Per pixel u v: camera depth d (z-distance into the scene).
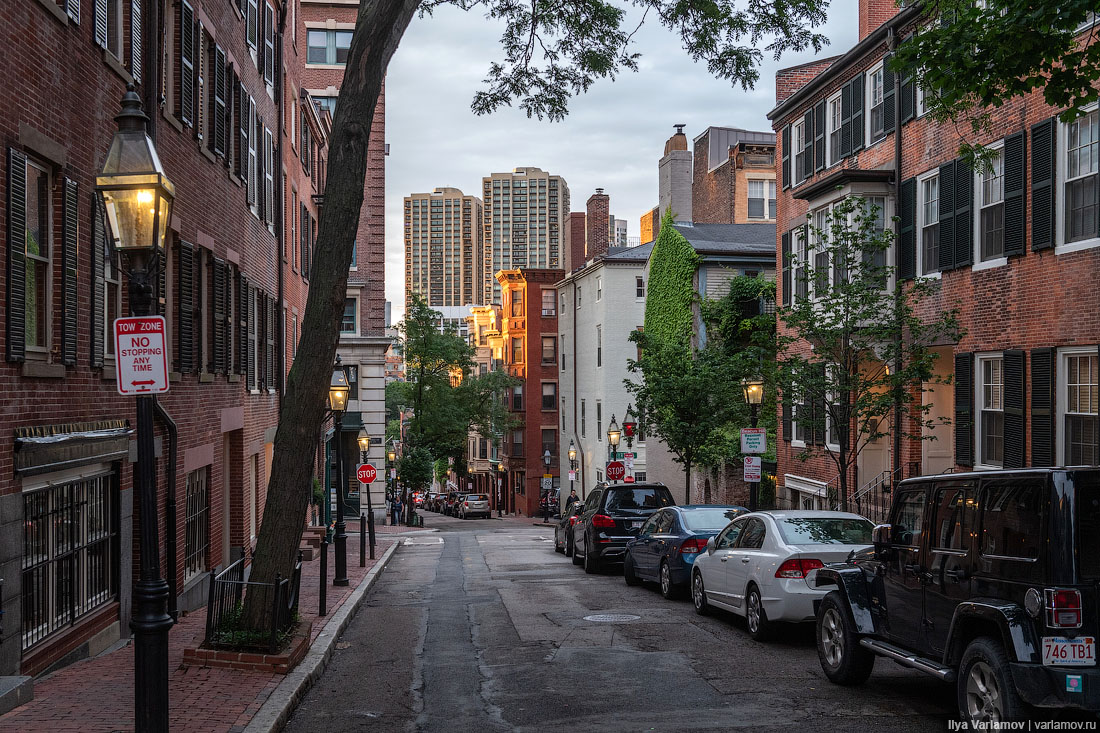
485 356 95.31
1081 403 15.94
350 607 14.93
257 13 22.33
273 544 10.72
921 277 20.42
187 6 14.73
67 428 9.99
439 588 18.86
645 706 8.59
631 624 13.16
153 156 6.54
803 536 11.66
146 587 6.33
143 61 12.89
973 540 7.11
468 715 8.49
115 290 11.91
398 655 11.55
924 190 20.89
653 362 26.86
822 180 22.97
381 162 51.09
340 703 9.07
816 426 18.33
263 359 23.02
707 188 50.25
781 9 14.40
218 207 17.28
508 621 13.80
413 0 11.09
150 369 6.39
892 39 21.53
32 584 9.42
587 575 20.72
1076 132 15.98
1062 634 6.06
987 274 18.33
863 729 7.69
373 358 50.06
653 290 40.72
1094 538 6.15
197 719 7.79
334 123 10.92
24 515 9.27
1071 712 6.38
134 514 12.53
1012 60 10.70
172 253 14.40
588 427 52.91
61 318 9.93
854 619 8.93
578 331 55.62
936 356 18.58
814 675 9.80
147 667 6.29
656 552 16.45
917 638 7.95
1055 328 16.39
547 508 54.72
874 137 23.06
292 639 10.67
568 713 8.42
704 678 9.68
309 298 10.83
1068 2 9.96
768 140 50.47
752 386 20.81
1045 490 6.31
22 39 9.05
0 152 8.57
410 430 64.44
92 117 11.02
